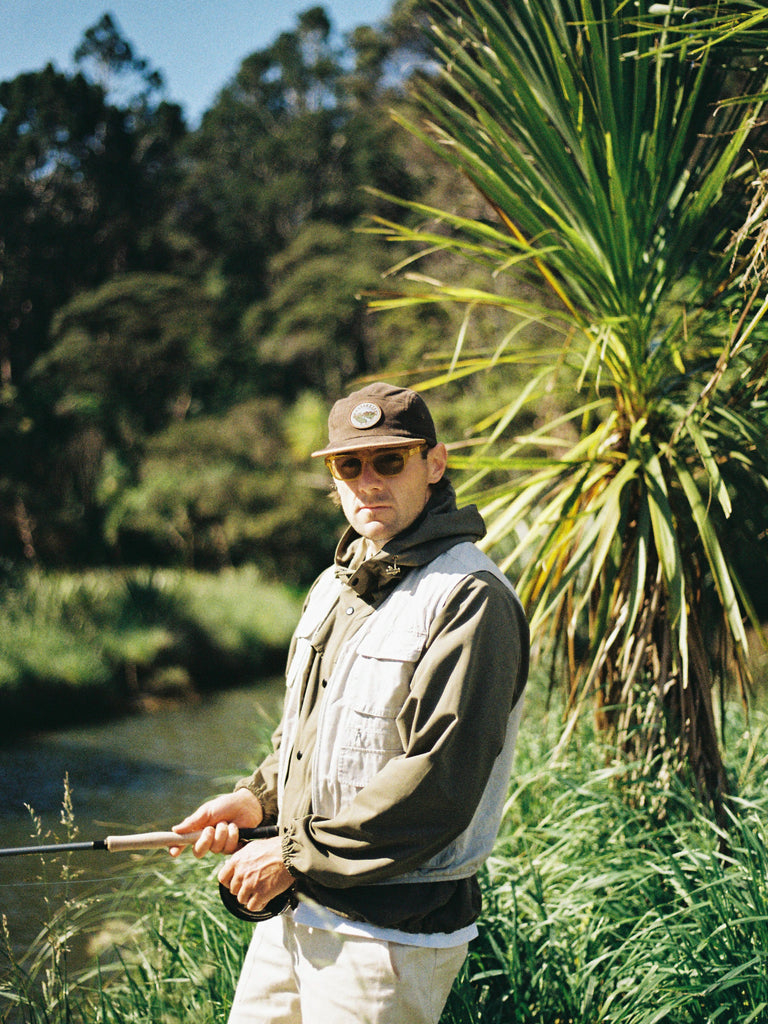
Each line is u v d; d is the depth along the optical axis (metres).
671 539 2.43
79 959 2.63
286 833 1.60
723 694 2.62
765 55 2.36
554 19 2.59
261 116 50.88
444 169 16.44
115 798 5.86
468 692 1.49
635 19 2.28
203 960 2.47
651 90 2.59
